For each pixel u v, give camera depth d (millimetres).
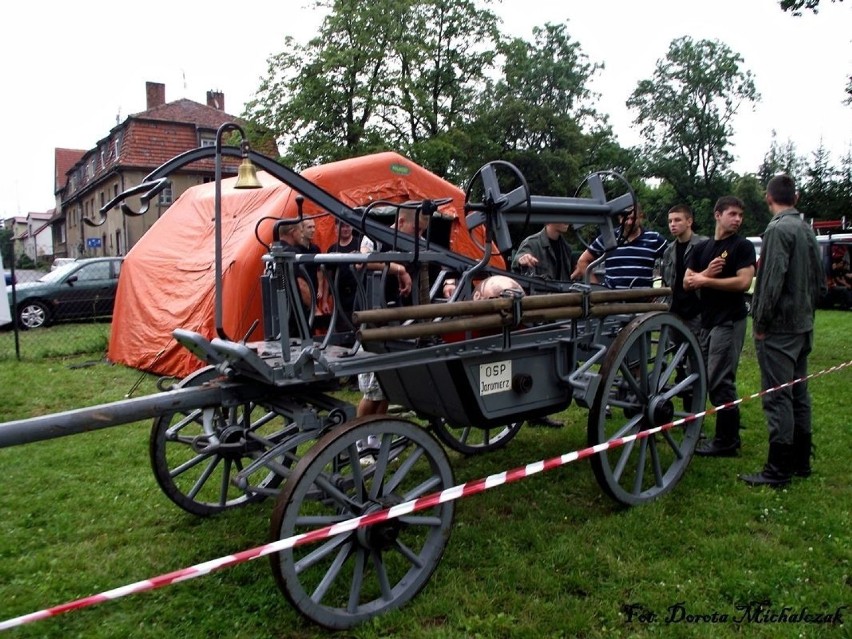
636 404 3934
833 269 17422
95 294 14070
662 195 50500
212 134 33188
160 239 9039
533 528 3543
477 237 8523
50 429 2391
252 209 7613
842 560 3172
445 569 3162
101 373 8227
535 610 2824
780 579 2996
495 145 30703
